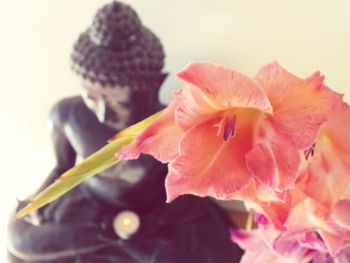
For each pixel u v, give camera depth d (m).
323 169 0.20
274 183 0.17
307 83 0.17
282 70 0.17
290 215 0.22
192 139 0.17
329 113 0.17
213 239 0.40
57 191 0.20
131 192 0.39
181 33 0.39
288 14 0.36
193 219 0.41
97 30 0.32
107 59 0.32
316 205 0.21
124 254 0.40
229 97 0.16
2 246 0.51
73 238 0.40
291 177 0.17
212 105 0.17
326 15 0.35
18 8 0.41
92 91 0.34
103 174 0.39
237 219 0.45
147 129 0.18
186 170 0.17
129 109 0.35
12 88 0.46
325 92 0.17
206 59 0.40
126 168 0.38
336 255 0.24
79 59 0.33
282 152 0.17
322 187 0.20
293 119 0.17
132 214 0.40
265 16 0.36
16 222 0.41
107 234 0.40
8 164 0.51
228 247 0.40
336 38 0.36
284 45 0.37
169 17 0.38
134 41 0.32
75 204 0.41
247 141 0.17
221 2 0.37
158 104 0.37
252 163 0.17
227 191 0.18
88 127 0.38
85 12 0.40
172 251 0.39
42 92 0.46
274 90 0.17
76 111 0.39
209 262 0.39
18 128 0.48
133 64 0.32
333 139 0.19
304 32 0.36
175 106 0.18
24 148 0.50
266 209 0.20
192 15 0.38
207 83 0.16
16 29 0.42
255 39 0.38
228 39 0.38
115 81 0.32
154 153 0.18
